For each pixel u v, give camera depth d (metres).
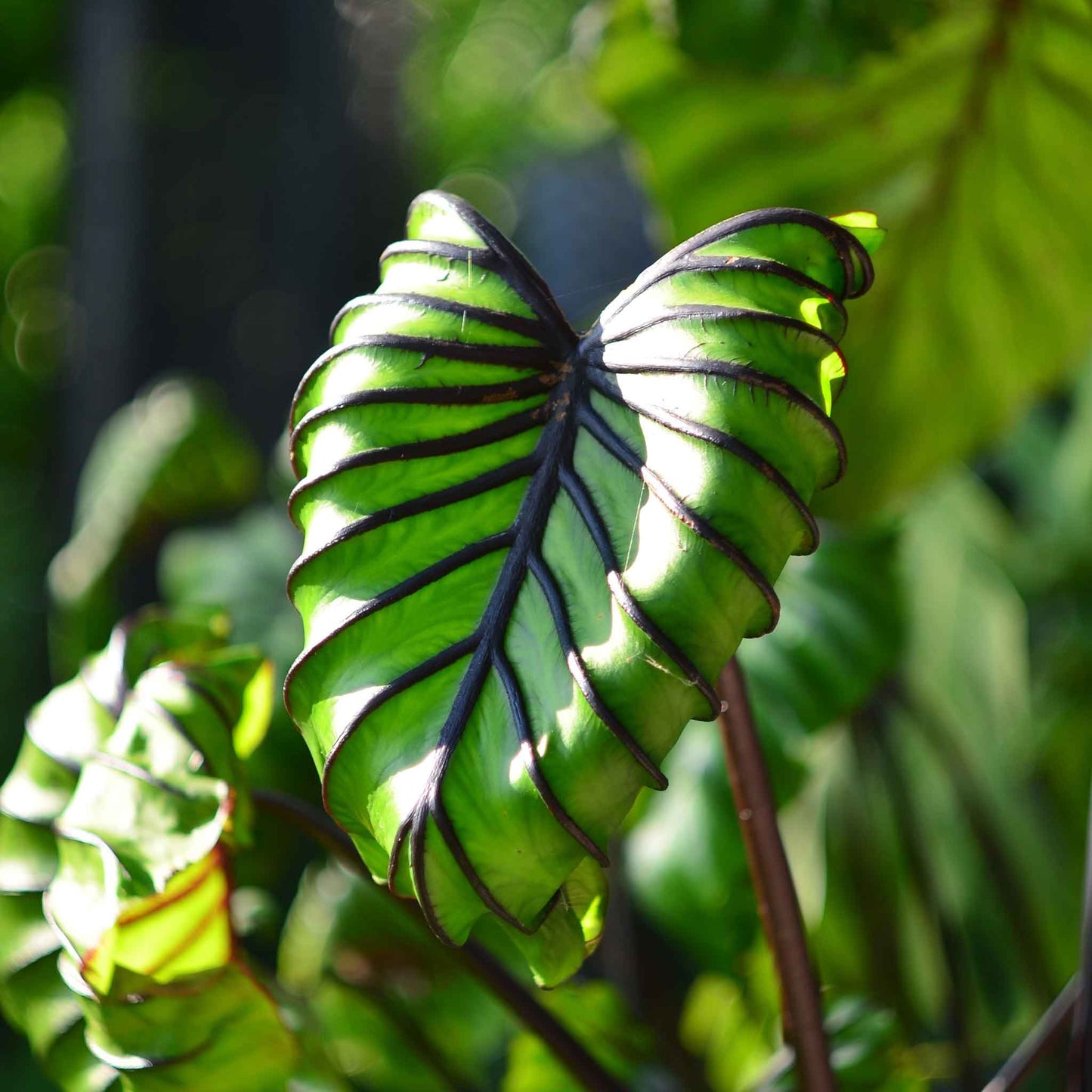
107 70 6.01
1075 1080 1.99
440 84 10.20
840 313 1.72
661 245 2.68
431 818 1.69
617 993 2.51
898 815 3.06
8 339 10.91
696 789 2.58
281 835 2.82
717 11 2.15
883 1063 2.14
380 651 1.72
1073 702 3.77
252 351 6.12
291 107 6.15
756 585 1.68
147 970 1.91
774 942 1.96
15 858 2.00
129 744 1.94
